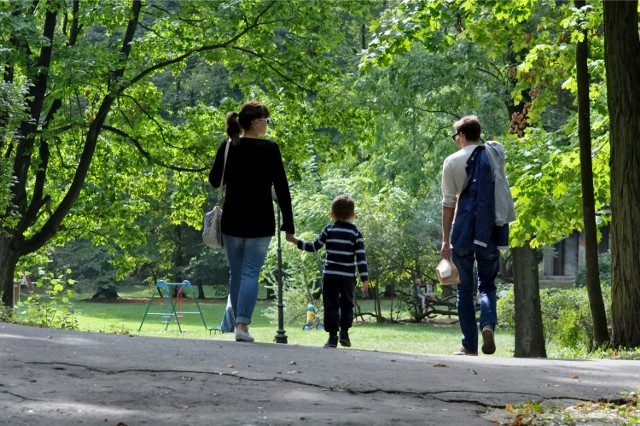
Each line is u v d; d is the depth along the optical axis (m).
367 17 32.41
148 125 35.38
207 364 8.36
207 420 6.03
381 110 31.62
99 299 80.81
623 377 9.23
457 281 11.80
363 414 6.52
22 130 28.75
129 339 10.42
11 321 17.42
